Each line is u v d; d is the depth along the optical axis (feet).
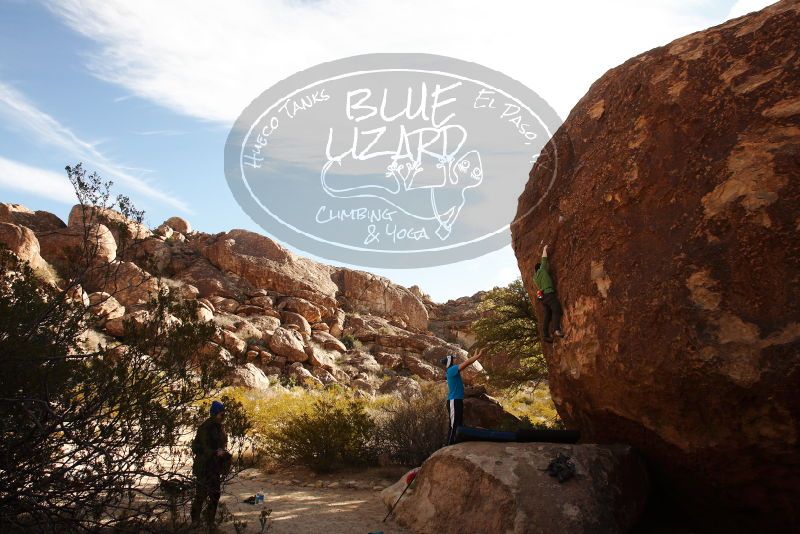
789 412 15.70
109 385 17.76
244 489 29.60
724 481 18.22
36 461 16.47
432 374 113.50
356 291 145.38
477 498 20.27
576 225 23.41
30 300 19.03
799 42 18.29
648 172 20.53
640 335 18.69
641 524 21.31
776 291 16.16
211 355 20.39
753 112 18.22
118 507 17.30
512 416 39.42
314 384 88.38
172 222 139.74
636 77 22.98
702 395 17.20
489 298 56.54
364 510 25.12
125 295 70.13
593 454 20.42
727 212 17.52
